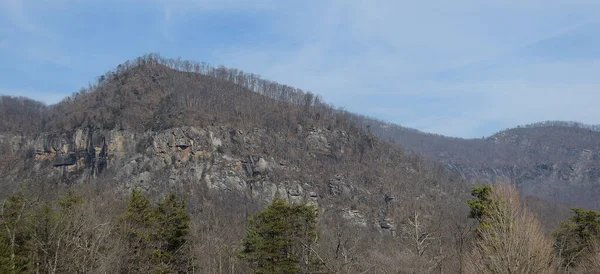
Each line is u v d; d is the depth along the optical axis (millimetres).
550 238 38031
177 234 45719
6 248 27688
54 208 39812
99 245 32500
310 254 41500
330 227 72250
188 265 45219
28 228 30750
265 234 46938
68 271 29234
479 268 29484
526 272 27328
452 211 64125
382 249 43625
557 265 34031
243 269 53781
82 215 32938
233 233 61875
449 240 39312
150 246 41312
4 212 31969
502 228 29047
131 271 37469
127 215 40188
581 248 41094
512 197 30953
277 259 44969
